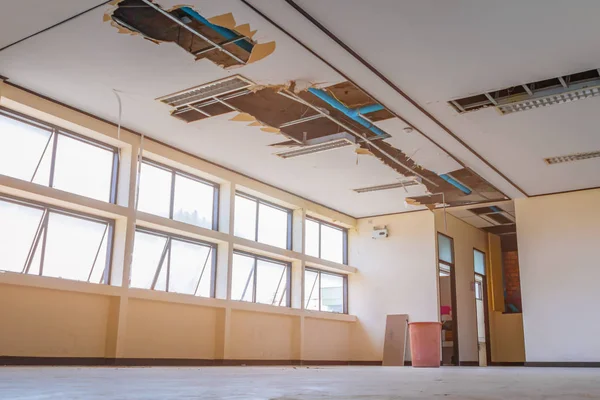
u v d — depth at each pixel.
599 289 10.55
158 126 8.45
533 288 11.13
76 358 7.52
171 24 5.81
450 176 10.48
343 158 9.62
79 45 6.20
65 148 7.93
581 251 10.84
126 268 8.20
